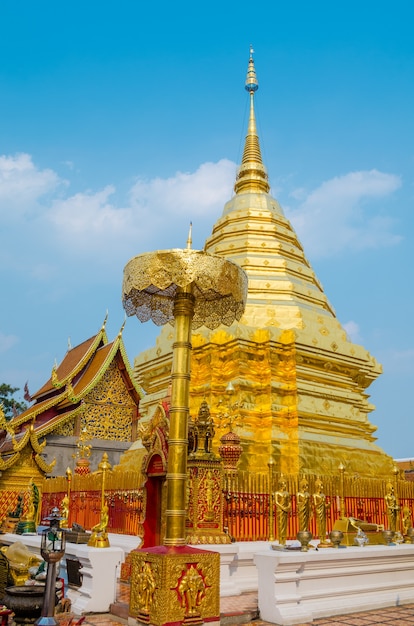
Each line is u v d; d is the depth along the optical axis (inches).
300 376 720.3
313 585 388.8
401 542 498.0
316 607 377.4
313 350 735.7
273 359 714.2
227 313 369.4
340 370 776.3
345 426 730.2
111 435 1326.3
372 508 599.5
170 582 292.5
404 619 374.0
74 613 384.8
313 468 652.7
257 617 371.9
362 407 796.6
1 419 1032.2
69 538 489.4
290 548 402.0
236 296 338.0
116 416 1346.0
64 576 449.1
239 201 973.2
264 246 871.1
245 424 669.9
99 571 396.5
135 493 574.2
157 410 486.6
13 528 815.7
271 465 536.1
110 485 634.8
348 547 433.4
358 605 397.4
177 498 310.0
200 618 299.1
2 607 333.7
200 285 324.5
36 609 315.3
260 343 721.0
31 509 701.9
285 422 687.1
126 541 532.4
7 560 362.3
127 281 339.6
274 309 768.3
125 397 1371.8
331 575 396.5
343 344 776.3
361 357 793.6
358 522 490.3
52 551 288.5
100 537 432.5
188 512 457.4
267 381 701.3
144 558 309.1
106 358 1338.6
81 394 1291.8
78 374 1391.5
